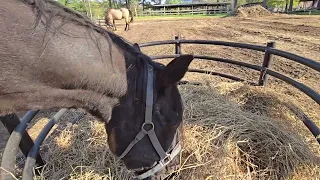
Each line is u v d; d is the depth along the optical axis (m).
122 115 1.34
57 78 1.18
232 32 11.70
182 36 11.21
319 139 1.92
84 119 2.76
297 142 2.16
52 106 1.28
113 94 1.30
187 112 2.61
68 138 2.43
